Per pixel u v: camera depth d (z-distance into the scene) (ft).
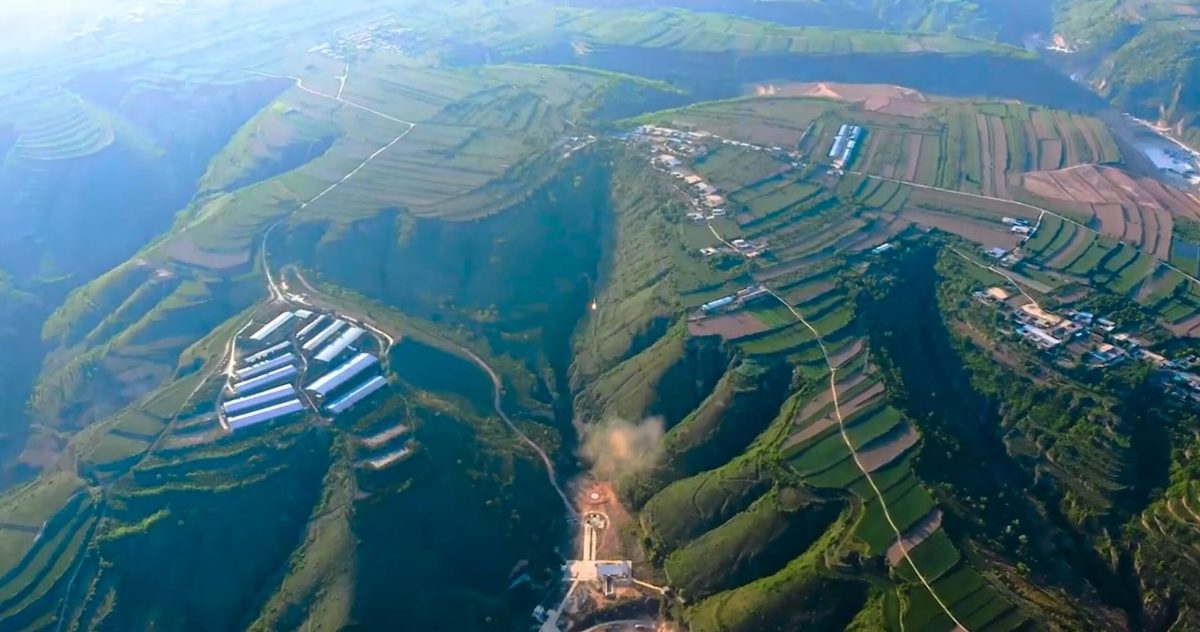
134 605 589.73
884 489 607.78
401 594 595.06
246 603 604.49
